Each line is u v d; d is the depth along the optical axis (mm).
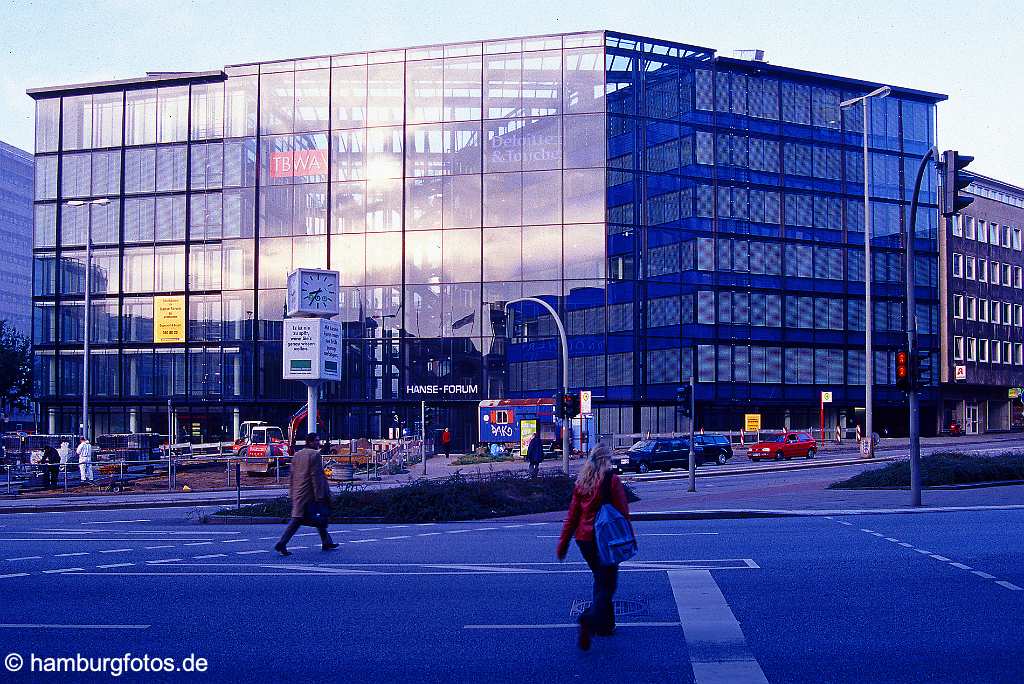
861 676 7871
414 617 10492
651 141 62406
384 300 63531
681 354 61938
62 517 26047
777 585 12078
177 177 67562
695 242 63062
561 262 61438
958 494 25984
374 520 22609
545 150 62125
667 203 62531
